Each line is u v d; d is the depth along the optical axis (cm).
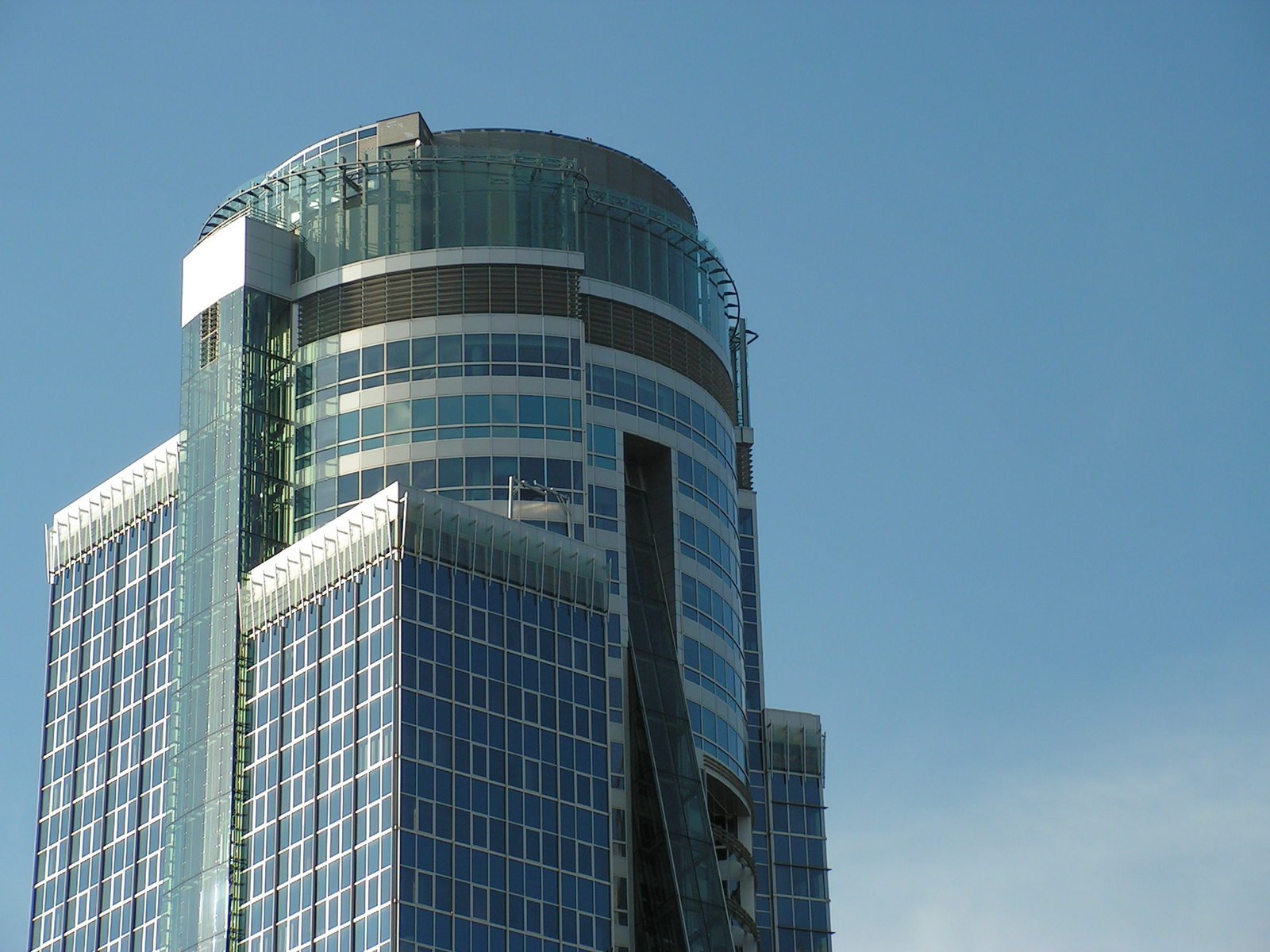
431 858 16750
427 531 17850
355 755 17250
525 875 17200
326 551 18212
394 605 17500
